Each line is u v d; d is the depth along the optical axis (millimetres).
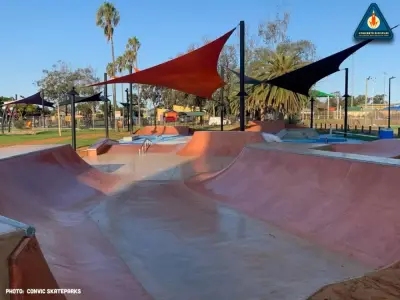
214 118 53594
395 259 4242
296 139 23953
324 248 5051
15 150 9148
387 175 5328
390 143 12672
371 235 4832
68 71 57875
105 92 22844
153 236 5781
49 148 9797
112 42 43719
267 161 8500
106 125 23031
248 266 4578
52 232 5562
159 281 4227
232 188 8539
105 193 8992
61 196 7754
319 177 6629
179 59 15000
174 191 9125
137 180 10633
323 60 17016
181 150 17484
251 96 33250
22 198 6488
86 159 15758
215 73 17703
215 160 14750
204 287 4059
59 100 56875
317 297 3061
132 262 4777
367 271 4258
